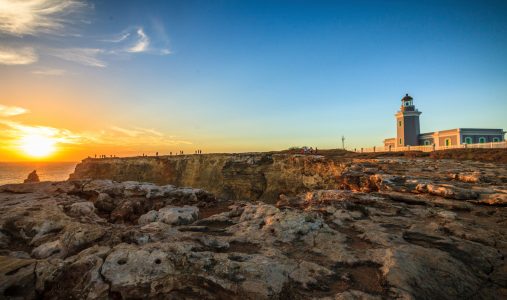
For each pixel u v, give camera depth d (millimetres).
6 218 7953
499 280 4816
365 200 10273
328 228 7117
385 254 5512
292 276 4648
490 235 6812
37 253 5875
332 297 4094
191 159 49812
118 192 12844
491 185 12086
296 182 34094
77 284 4227
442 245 6172
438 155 31500
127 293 3949
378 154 38719
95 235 6426
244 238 6484
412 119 62781
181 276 4355
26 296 3971
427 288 4398
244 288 4211
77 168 67562
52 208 9250
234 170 42062
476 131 53375
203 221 8273
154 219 9148
